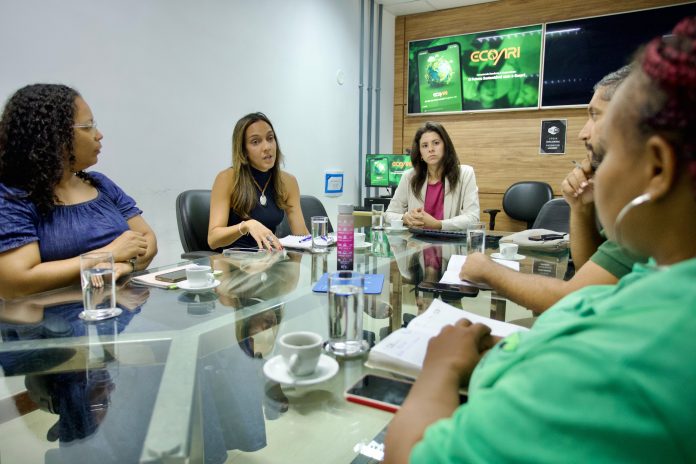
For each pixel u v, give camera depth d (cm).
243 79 319
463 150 449
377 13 451
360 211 354
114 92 239
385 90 477
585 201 133
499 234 233
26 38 202
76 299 117
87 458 81
